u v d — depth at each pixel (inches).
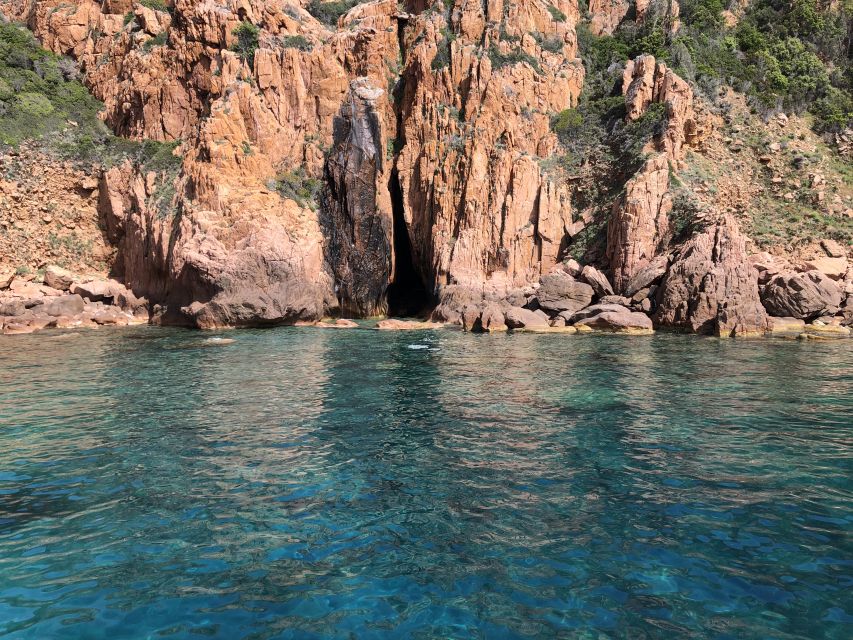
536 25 1662.2
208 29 1556.3
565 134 1530.5
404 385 583.8
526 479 320.5
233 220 1298.0
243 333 1101.7
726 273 1042.1
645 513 275.1
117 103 1688.0
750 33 1829.5
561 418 451.8
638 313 1086.4
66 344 926.4
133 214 1471.5
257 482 317.4
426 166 1486.2
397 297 1626.5
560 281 1228.5
